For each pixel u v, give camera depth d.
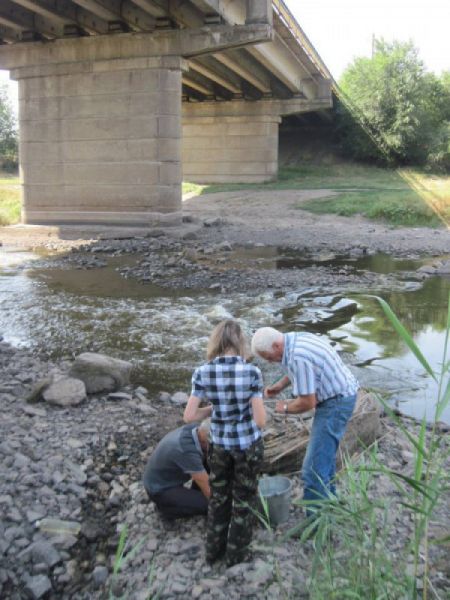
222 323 4.64
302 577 4.34
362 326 11.41
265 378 8.88
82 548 4.91
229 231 25.41
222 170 45.25
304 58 36.91
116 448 6.52
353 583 3.82
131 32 23.78
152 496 5.13
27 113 25.97
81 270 17.09
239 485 4.49
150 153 24.48
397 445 6.44
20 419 7.04
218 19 23.11
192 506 5.08
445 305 13.11
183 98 44.53
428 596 4.13
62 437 6.63
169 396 8.12
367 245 21.72
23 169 26.45
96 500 5.57
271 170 44.44
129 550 4.87
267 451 5.77
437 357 9.69
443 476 4.52
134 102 24.33
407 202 28.27
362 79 50.31
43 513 5.26
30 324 11.63
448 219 26.95
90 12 23.97
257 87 41.53
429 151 48.53
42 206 26.33
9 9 23.23
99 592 4.43
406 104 48.22
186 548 4.81
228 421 4.46
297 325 11.42
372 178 44.84
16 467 5.85
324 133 57.06
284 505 4.92
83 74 24.84
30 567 4.62
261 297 13.66
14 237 24.03
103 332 11.13
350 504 4.36
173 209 24.97
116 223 25.23
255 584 4.34
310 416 6.90
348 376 4.87
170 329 11.30
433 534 4.85
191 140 45.72
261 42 22.69
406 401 7.94
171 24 23.48
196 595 4.27
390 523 4.98
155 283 15.28
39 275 16.39
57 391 7.63
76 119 25.27
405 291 14.46
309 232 24.86
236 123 44.53
